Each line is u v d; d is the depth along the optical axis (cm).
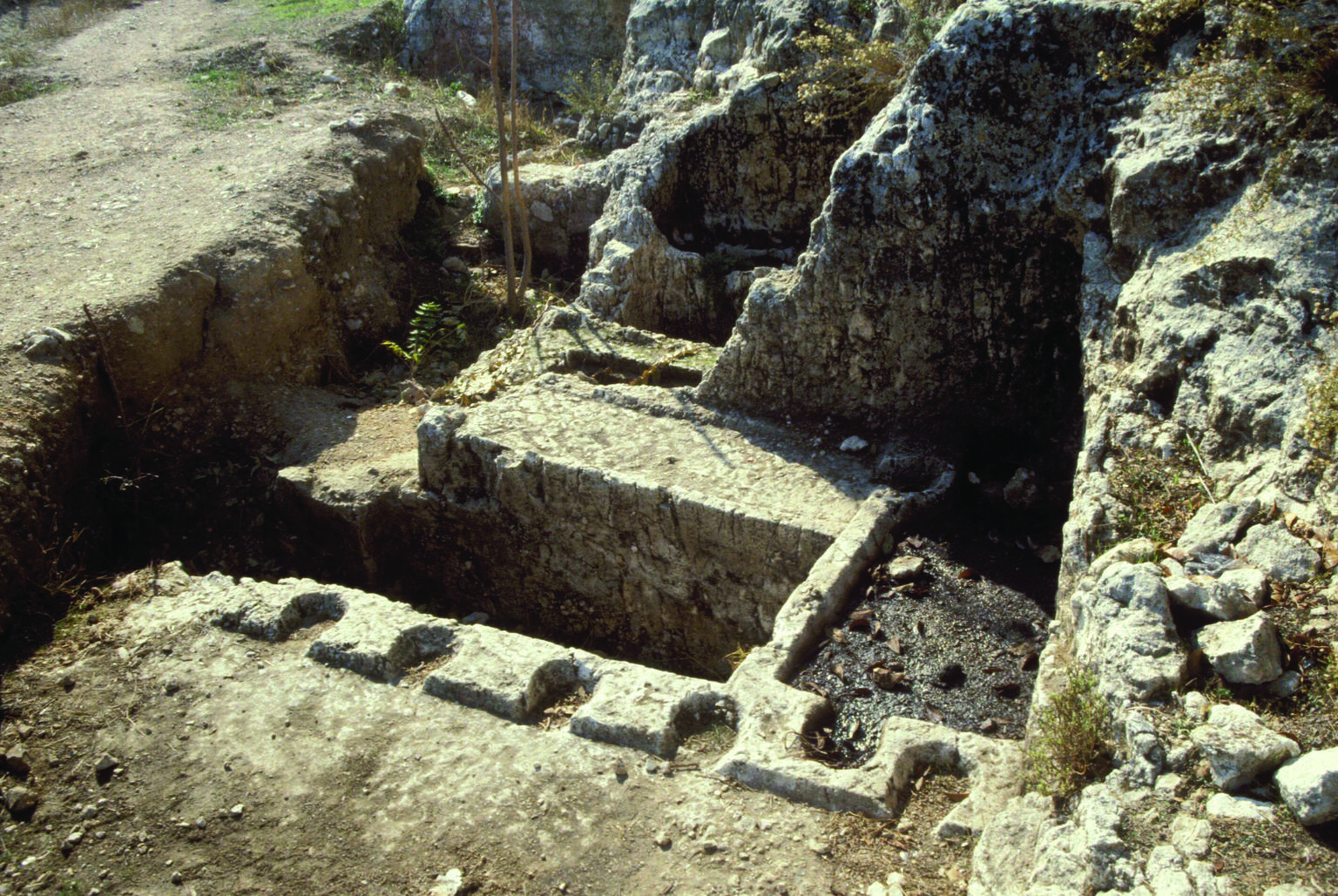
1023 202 434
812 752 322
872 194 450
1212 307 364
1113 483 352
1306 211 354
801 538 421
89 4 1390
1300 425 317
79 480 505
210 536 541
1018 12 428
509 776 317
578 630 505
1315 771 234
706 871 283
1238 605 281
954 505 446
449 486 502
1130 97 417
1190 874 230
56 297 552
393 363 696
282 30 1178
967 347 467
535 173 802
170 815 312
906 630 379
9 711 356
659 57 883
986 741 313
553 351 577
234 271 605
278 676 364
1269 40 379
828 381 492
